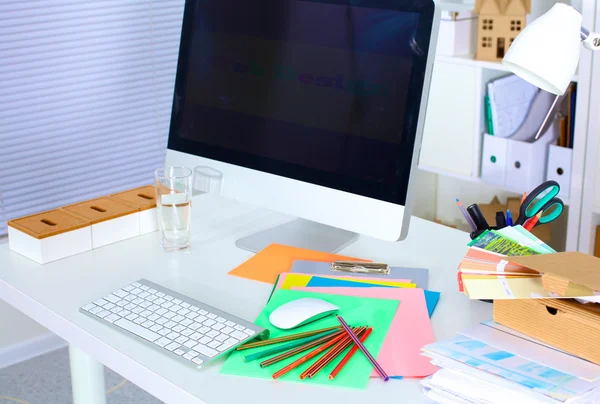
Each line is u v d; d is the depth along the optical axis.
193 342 1.08
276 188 1.45
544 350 0.98
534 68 1.10
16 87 2.17
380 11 1.29
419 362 1.03
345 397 0.95
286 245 1.48
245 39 1.48
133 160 2.53
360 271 1.34
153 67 2.52
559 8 1.13
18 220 1.47
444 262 1.41
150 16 2.45
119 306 1.20
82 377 1.45
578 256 1.08
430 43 1.23
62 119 2.30
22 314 2.37
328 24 1.36
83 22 2.28
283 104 1.43
